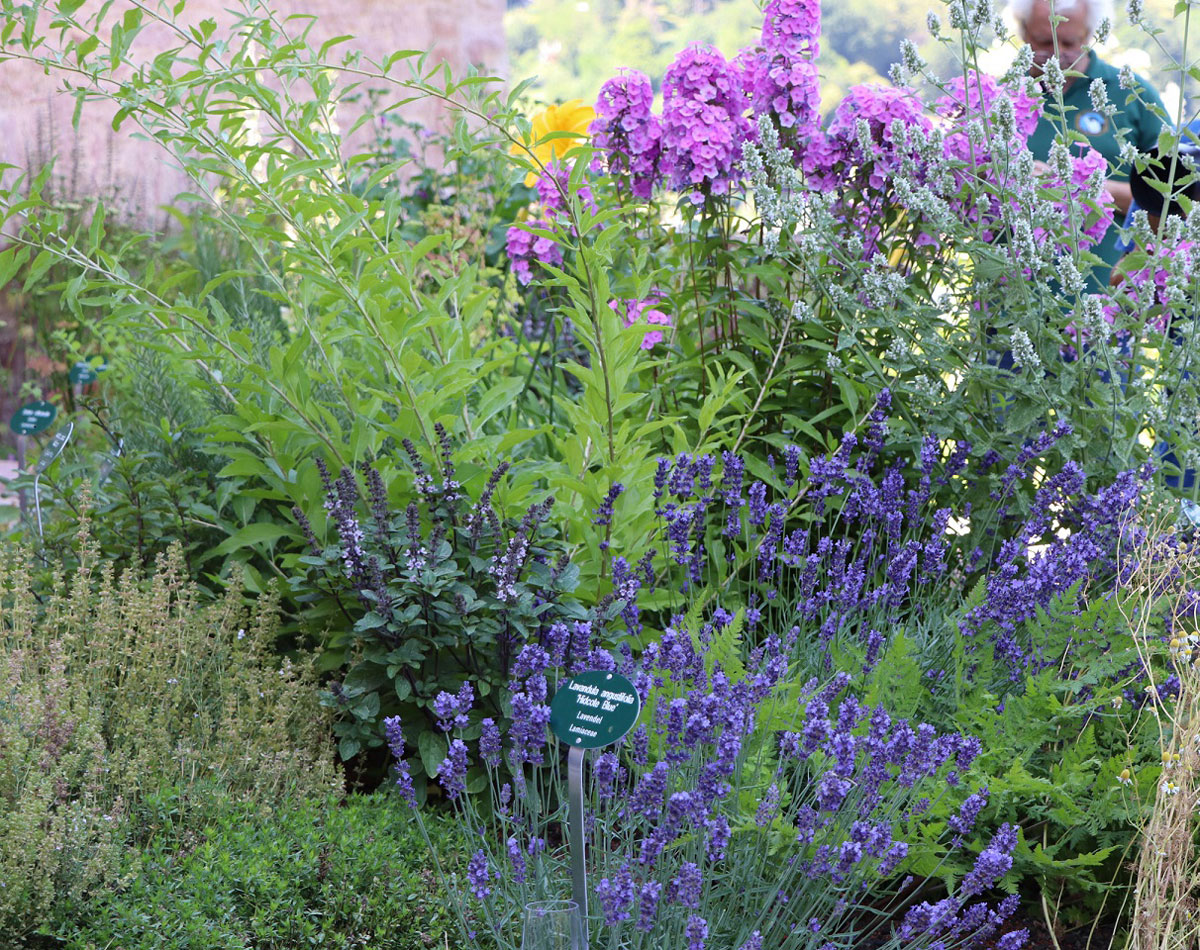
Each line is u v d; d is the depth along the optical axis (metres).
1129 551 3.37
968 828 2.52
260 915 2.52
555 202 4.36
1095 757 2.99
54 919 2.42
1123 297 3.88
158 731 2.98
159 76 3.31
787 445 3.84
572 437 3.74
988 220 4.32
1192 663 2.82
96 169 8.29
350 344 4.53
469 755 3.30
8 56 3.22
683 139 4.16
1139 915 2.42
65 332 6.62
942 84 4.09
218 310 3.80
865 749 2.54
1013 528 4.05
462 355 3.90
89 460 4.73
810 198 4.23
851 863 2.30
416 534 3.27
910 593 3.80
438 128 8.47
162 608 3.32
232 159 3.51
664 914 2.46
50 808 2.69
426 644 3.27
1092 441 3.94
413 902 2.67
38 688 2.85
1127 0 3.83
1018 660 3.15
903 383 4.08
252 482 4.03
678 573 3.88
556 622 3.20
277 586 3.64
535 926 2.23
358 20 8.57
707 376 4.40
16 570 3.38
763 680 2.63
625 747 2.96
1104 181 4.02
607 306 3.53
